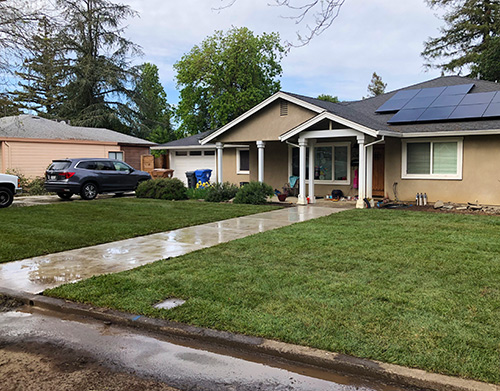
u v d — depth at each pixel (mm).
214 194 15812
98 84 36844
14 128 20656
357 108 17031
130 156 25625
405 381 3191
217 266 6297
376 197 15266
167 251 7586
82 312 4816
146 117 39688
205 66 32750
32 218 11391
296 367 3537
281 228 9359
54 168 16500
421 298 4684
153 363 3658
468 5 28234
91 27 34938
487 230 8602
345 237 8109
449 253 6672
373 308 4422
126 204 14562
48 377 3449
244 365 3590
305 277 5574
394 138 13906
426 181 13555
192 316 4391
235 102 31953
